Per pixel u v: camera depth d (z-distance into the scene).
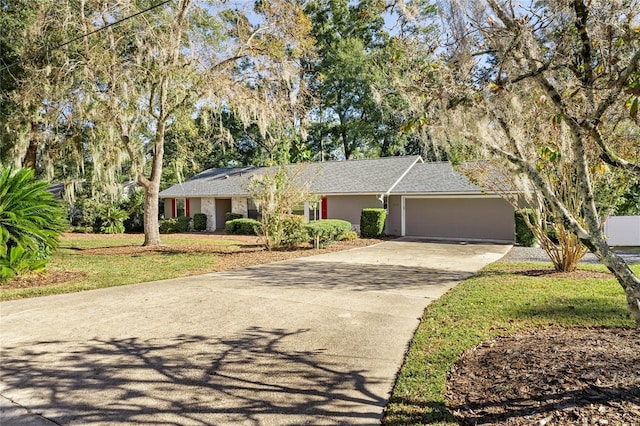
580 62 3.10
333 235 15.89
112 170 14.30
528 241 14.63
